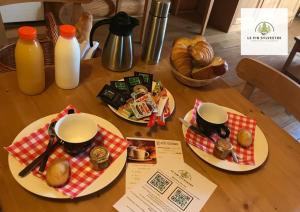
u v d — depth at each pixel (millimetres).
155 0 1081
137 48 1294
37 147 750
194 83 1090
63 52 888
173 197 709
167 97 1010
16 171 681
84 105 930
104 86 983
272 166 851
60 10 2301
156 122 908
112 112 927
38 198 653
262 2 3525
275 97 1141
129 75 1109
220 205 713
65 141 720
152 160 792
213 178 779
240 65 1240
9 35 2322
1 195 642
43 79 922
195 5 3678
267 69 1150
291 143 951
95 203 667
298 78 2881
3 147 743
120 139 812
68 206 651
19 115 844
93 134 760
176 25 3340
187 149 851
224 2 3375
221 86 1165
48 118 840
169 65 1220
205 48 1053
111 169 732
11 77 975
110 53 1072
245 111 1057
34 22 2613
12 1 1444
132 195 697
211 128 878
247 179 794
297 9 4012
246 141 878
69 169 698
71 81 959
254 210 717
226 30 3459
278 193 774
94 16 2871
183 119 939
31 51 835
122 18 1027
